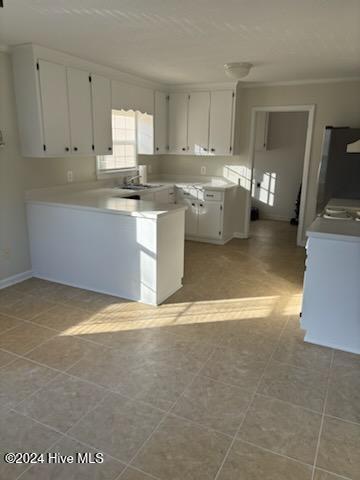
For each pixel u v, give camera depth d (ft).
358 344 8.79
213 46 11.01
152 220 10.69
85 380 7.67
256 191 25.36
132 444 6.05
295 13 8.26
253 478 5.48
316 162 17.21
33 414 6.68
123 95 15.21
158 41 10.52
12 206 12.40
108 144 14.57
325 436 6.30
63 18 8.66
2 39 10.52
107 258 11.76
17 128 12.05
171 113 18.79
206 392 7.36
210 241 18.79
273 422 6.59
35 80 11.29
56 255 12.76
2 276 12.41
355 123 16.20
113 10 8.14
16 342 9.08
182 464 5.70
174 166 20.76
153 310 10.97
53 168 13.67
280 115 23.67
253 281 13.46
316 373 8.05
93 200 12.72
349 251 8.44
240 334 9.66
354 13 8.21
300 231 18.25
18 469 5.58
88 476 5.48
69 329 9.76
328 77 15.81
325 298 8.89
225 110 17.57
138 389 7.42
